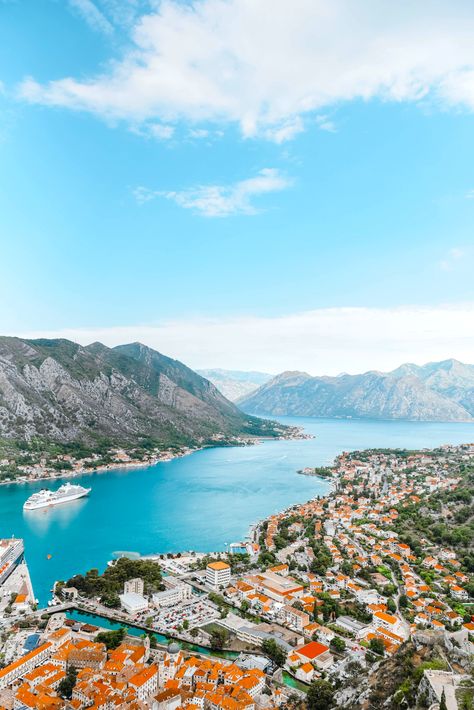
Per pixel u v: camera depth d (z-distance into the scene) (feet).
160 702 515.91
